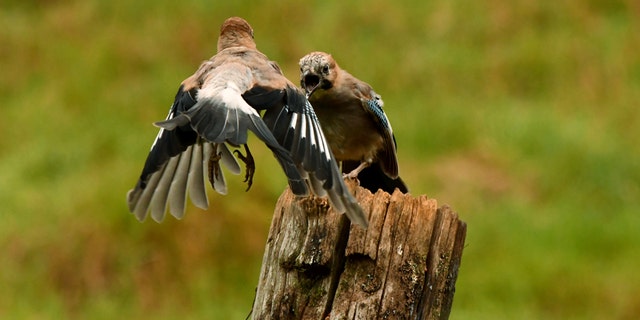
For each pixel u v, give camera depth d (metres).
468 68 19.66
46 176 16.91
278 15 20.80
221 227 14.36
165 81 19.12
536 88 19.53
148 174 6.16
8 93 19.59
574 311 14.00
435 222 6.67
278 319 6.68
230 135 5.93
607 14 21.09
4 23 21.16
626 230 15.47
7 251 14.48
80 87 19.22
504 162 17.36
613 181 16.88
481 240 15.25
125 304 13.79
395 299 6.54
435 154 17.69
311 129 6.37
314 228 6.65
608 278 14.47
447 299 6.69
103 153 17.33
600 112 18.83
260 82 6.46
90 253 14.20
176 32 20.50
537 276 14.37
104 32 20.72
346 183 6.78
